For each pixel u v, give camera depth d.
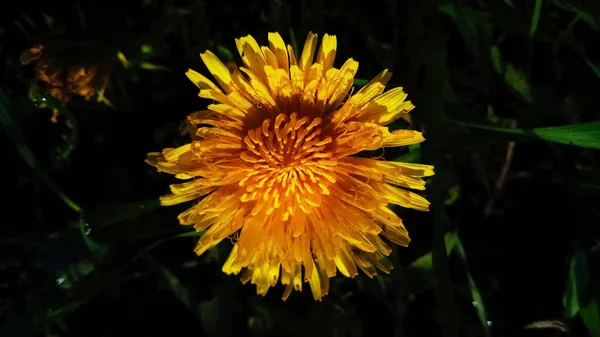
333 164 0.14
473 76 0.16
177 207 0.16
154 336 0.17
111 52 0.16
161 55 0.16
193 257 0.16
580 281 0.15
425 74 0.16
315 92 0.14
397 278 0.16
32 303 0.16
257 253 0.14
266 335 0.16
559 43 0.16
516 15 0.16
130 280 0.16
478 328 0.16
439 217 0.16
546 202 0.16
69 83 0.16
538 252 0.16
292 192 0.14
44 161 0.16
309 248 0.14
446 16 0.16
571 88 0.16
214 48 0.16
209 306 0.16
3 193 0.16
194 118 0.14
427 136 0.16
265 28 0.16
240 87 0.14
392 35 0.16
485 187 0.16
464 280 0.16
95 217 0.16
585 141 0.15
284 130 0.14
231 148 0.14
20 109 0.16
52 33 0.16
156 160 0.14
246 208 0.14
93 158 0.16
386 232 0.14
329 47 0.14
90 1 0.16
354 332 0.16
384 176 0.14
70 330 0.16
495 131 0.15
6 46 0.16
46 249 0.16
